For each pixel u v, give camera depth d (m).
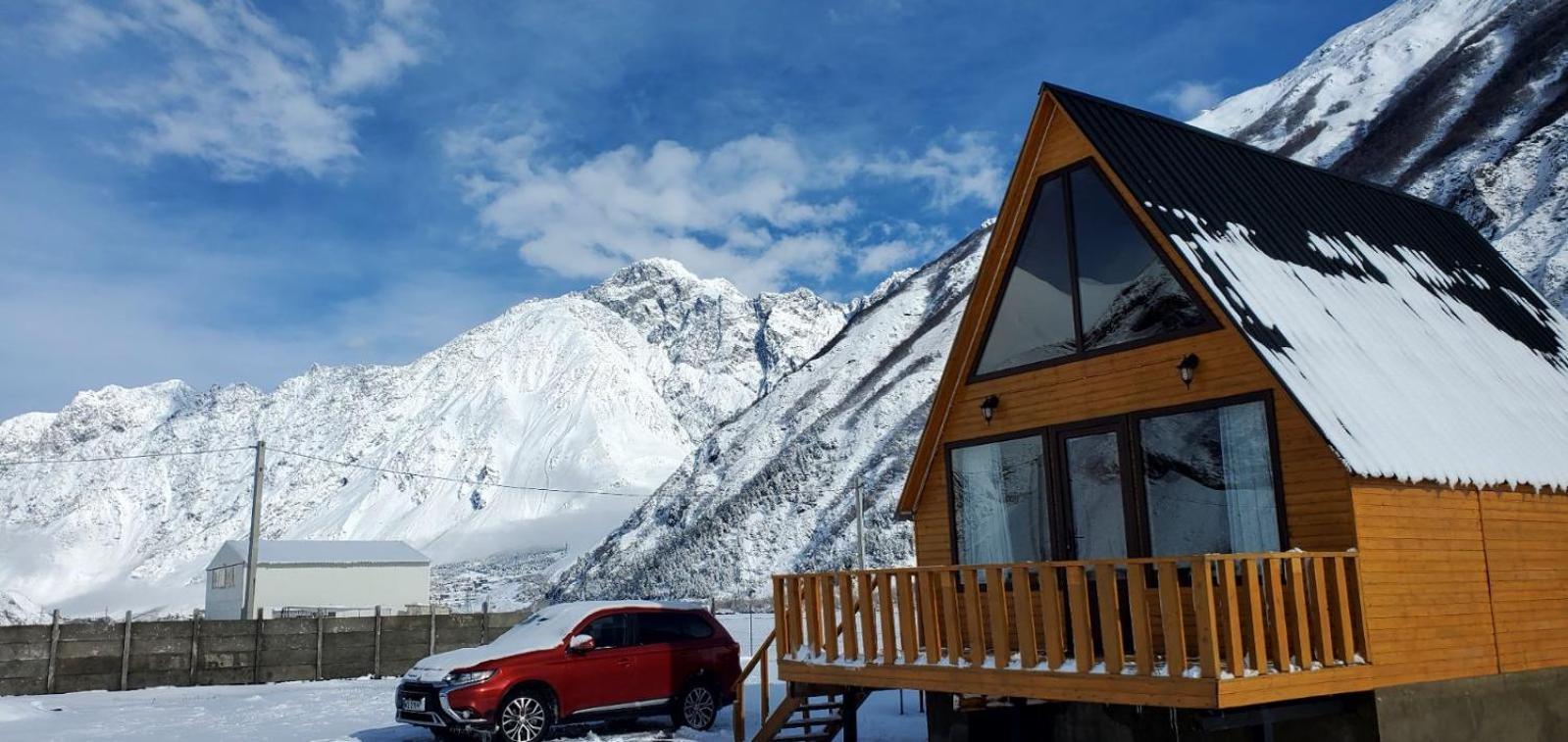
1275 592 9.51
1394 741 10.19
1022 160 13.48
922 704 18.23
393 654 30.75
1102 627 9.93
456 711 14.53
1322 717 10.54
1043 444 13.13
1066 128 13.09
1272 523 10.90
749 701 20.75
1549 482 11.92
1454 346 12.98
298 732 18.17
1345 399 10.60
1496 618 11.41
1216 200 12.69
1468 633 11.05
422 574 71.19
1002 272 13.91
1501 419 12.15
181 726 19.39
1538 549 12.20
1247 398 11.13
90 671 27.12
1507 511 11.92
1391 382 11.38
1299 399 10.19
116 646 27.53
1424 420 11.13
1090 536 12.52
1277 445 10.87
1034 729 13.05
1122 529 12.20
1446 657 10.76
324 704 23.06
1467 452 11.19
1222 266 11.48
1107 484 12.43
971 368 14.14
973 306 14.11
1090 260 12.86
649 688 16.11
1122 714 12.04
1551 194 65.94
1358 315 12.22
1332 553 9.98
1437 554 10.91
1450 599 10.95
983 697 12.85
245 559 67.25
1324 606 9.85
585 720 15.64
